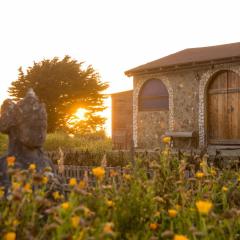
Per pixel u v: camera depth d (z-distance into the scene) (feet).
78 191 10.02
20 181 11.07
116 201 11.63
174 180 15.42
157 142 67.05
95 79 135.03
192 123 62.90
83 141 73.82
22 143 16.42
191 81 63.21
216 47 71.97
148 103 69.10
